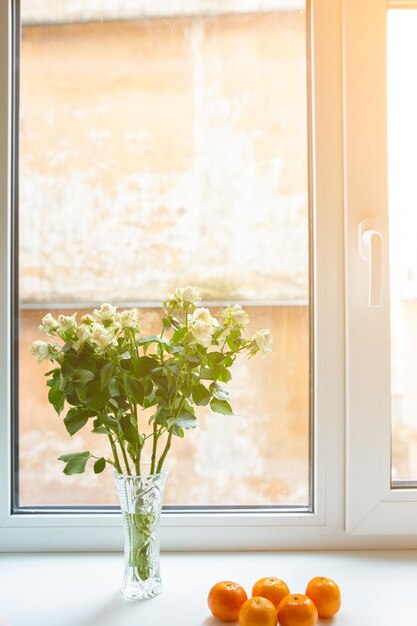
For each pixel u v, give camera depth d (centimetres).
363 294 96
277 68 100
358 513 96
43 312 100
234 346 80
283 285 100
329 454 98
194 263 100
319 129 97
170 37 100
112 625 74
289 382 100
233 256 100
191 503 100
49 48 100
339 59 97
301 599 73
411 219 99
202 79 100
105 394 74
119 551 98
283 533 98
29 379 100
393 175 99
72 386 77
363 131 96
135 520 82
